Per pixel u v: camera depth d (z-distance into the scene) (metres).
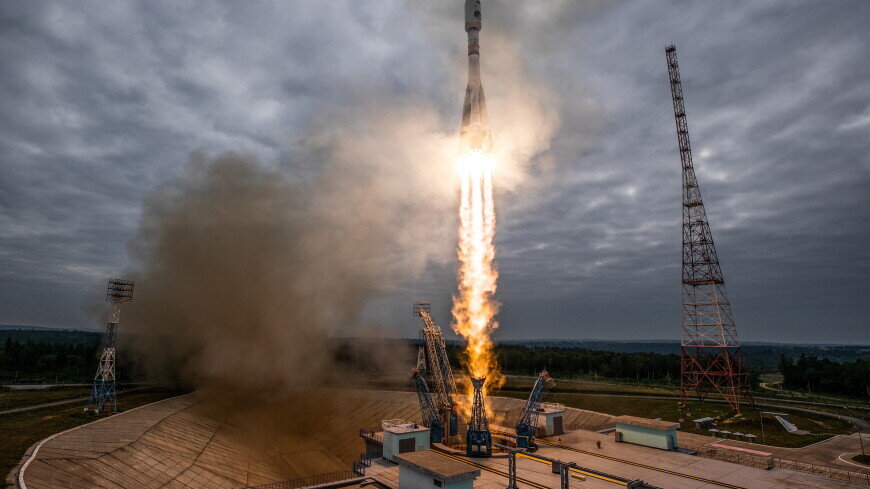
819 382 138.50
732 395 94.81
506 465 58.78
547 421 74.44
